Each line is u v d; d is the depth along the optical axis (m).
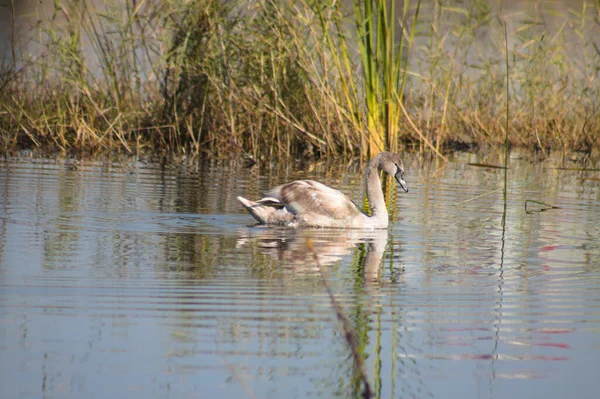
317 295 10.38
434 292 10.69
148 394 7.64
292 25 21.53
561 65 24.72
